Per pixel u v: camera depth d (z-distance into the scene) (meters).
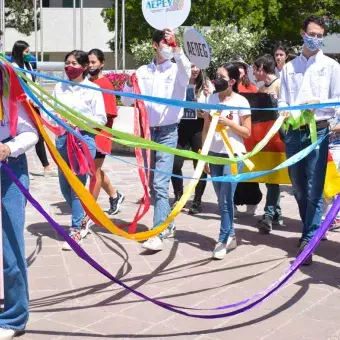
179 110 5.86
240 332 4.05
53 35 33.59
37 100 3.69
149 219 7.07
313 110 5.14
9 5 30.22
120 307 4.46
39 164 10.95
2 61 3.57
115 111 6.64
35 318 4.23
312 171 5.40
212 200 8.16
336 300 4.63
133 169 10.52
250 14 20.44
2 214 3.72
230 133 5.63
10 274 3.78
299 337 3.98
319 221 5.53
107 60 34.62
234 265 5.43
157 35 5.79
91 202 3.80
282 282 4.24
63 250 5.81
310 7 21.94
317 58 5.34
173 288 4.86
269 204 6.45
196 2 20.81
